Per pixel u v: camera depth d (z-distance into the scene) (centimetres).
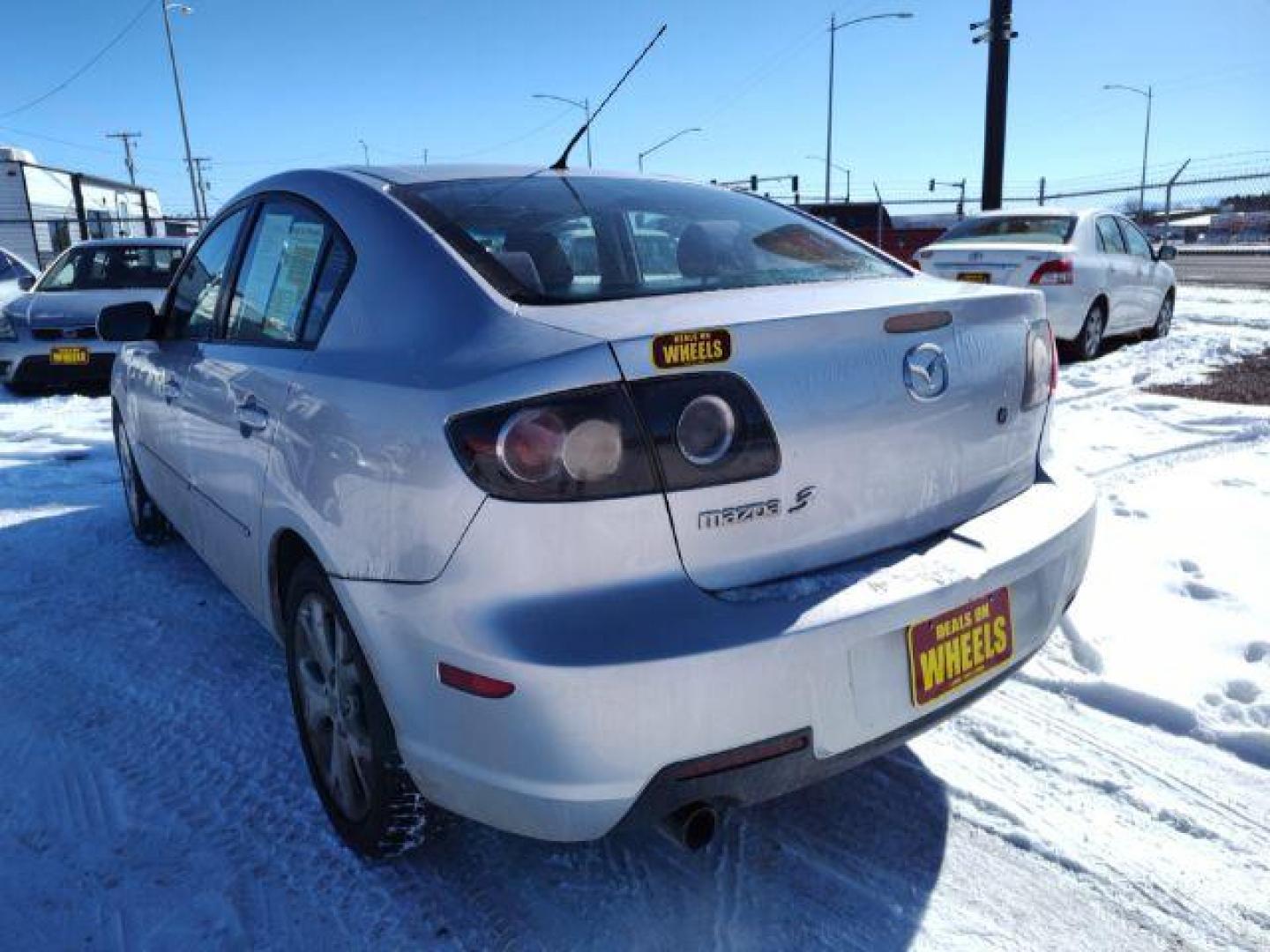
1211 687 298
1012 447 234
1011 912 214
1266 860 229
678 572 178
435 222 228
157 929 212
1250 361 845
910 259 1702
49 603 391
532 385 172
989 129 1453
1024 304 236
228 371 278
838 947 205
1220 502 464
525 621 171
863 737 191
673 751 173
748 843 238
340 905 219
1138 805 249
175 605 388
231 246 317
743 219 281
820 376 191
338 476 205
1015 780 261
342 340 224
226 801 258
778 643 175
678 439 176
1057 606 228
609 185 281
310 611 237
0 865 233
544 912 216
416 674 187
